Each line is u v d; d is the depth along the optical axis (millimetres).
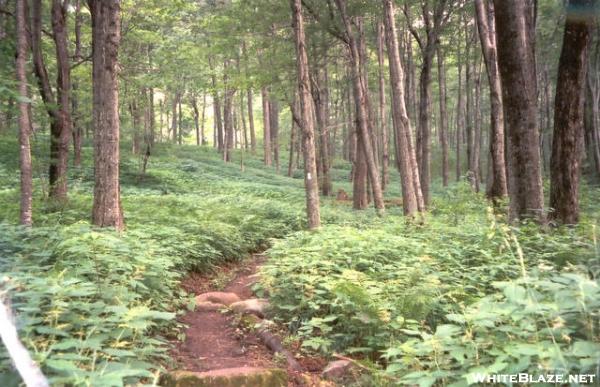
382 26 26266
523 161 8508
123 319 3723
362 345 5043
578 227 7902
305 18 18484
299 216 14742
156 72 20719
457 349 3217
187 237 9258
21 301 3881
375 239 8148
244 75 19141
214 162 36531
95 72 10242
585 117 30609
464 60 31531
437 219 12391
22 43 8781
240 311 6277
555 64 28969
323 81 30906
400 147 13984
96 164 8531
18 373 2914
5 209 10711
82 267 5027
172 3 18422
